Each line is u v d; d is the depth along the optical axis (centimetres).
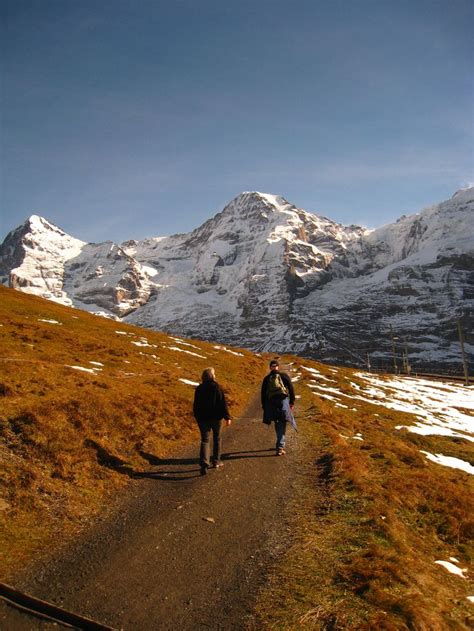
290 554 872
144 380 2536
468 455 2388
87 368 2500
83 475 1191
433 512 1320
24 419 1346
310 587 763
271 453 1606
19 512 959
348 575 812
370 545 944
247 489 1219
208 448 1330
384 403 4272
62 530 934
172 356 4241
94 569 787
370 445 1972
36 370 1953
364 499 1208
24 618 635
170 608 686
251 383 4100
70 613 641
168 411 1920
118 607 682
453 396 7362
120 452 1412
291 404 1631
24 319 4078
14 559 795
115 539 905
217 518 1022
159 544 888
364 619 688
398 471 1603
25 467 1126
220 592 734
